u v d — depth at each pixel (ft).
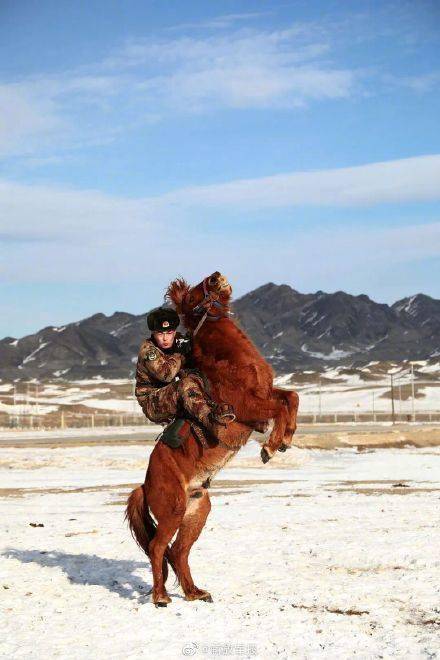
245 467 115.55
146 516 28.81
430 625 25.84
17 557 38.50
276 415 25.71
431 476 97.45
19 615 27.48
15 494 77.82
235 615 27.09
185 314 28.27
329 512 55.57
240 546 40.83
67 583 32.63
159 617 26.84
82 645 24.06
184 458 27.66
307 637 24.56
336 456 143.84
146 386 28.86
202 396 27.09
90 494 76.38
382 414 536.01
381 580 32.27
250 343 27.25
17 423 440.86
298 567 35.32
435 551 38.47
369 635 24.85
